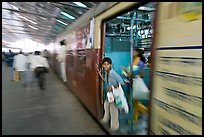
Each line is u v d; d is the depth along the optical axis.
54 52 15.66
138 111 4.84
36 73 8.58
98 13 4.30
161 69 2.31
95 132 4.14
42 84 8.61
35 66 8.54
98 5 4.44
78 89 6.47
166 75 2.22
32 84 9.75
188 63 1.91
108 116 4.25
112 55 5.64
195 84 1.83
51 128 4.32
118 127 4.06
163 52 2.28
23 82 9.98
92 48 4.70
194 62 1.84
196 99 1.82
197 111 1.81
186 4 1.94
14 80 10.77
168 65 2.19
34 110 5.57
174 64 2.10
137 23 6.34
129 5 3.04
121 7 3.28
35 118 4.92
